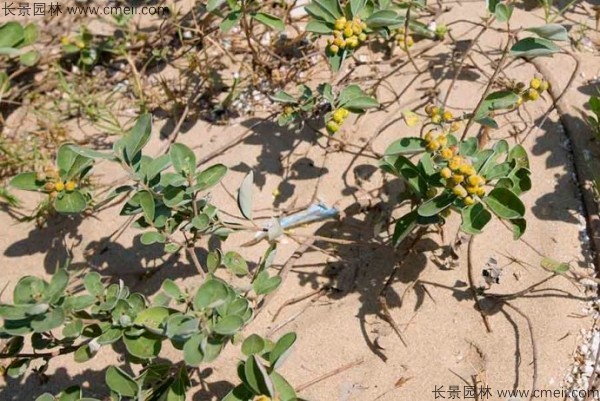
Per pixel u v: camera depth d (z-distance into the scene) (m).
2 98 2.87
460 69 2.54
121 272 2.40
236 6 2.47
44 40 3.07
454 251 2.25
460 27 2.82
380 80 2.67
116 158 1.94
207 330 1.73
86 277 1.87
